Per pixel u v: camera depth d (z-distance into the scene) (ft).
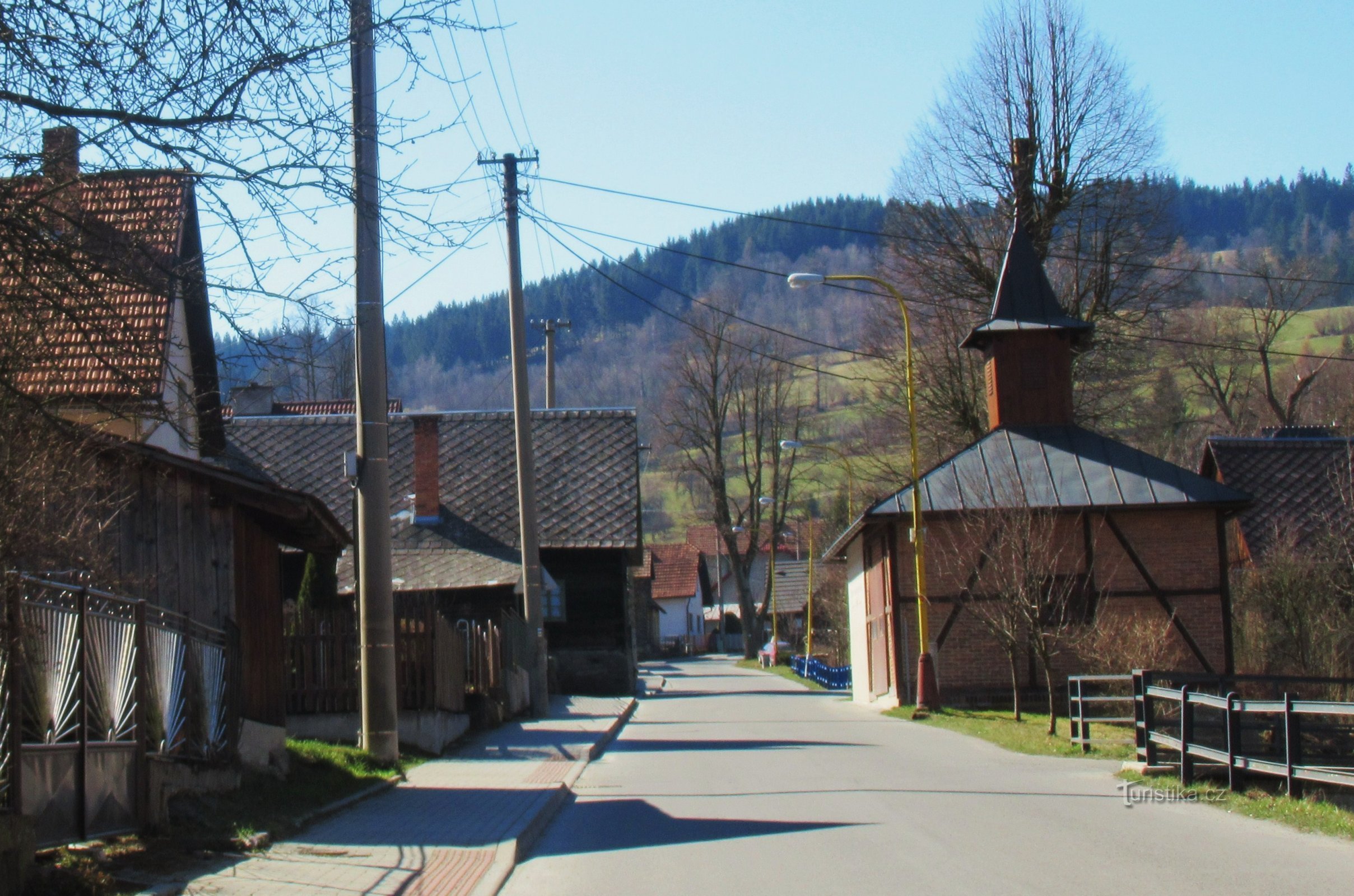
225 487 41.96
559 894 27.58
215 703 37.01
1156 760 46.68
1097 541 90.99
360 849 31.63
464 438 132.46
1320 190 468.34
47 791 26.07
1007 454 94.94
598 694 122.62
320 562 79.87
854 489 205.67
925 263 134.41
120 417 25.89
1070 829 34.58
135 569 37.60
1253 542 110.42
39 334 25.62
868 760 57.26
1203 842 31.91
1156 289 128.98
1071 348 99.71
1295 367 203.92
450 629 66.49
